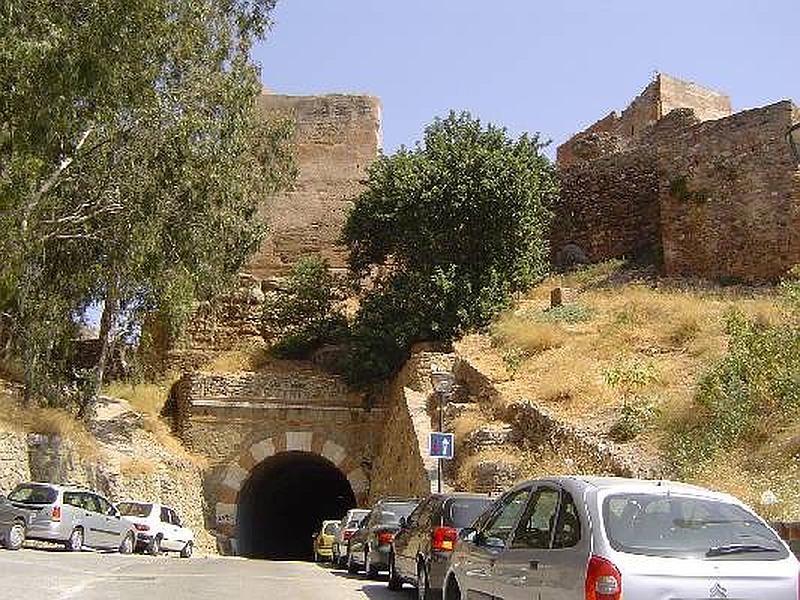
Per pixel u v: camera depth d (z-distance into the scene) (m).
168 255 25.41
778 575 7.21
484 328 31.95
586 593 7.13
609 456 18.78
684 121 40.56
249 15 27.23
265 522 39.72
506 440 23.02
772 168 32.47
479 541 9.80
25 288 24.94
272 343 38.50
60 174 23.70
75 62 21.33
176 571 17.48
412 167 34.59
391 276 35.50
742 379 20.00
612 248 39.28
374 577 18.77
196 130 24.59
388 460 30.14
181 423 34.09
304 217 48.69
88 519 22.20
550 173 37.59
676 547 7.34
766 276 32.09
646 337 26.81
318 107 50.06
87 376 30.56
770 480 16.22
